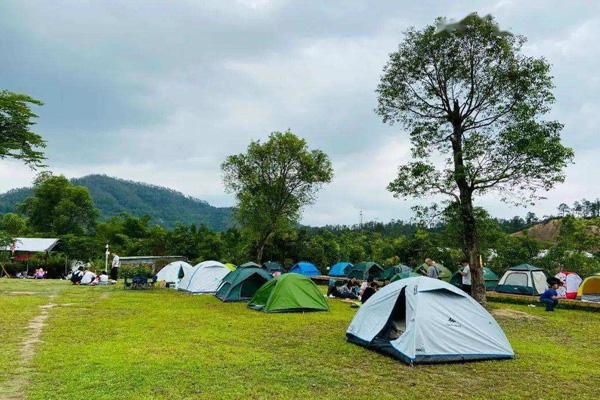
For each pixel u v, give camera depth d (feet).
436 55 67.87
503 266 107.55
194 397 24.00
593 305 68.03
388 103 72.23
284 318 53.06
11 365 29.35
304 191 142.41
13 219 226.99
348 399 24.50
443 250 120.57
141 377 27.17
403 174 67.26
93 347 34.88
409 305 35.68
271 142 138.31
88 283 98.68
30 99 106.73
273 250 150.71
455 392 26.37
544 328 51.13
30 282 102.42
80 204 259.19
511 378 29.71
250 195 137.80
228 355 33.40
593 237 110.63
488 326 36.11
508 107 65.82
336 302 72.90
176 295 77.92
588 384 28.84
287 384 26.81
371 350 36.76
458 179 65.10
